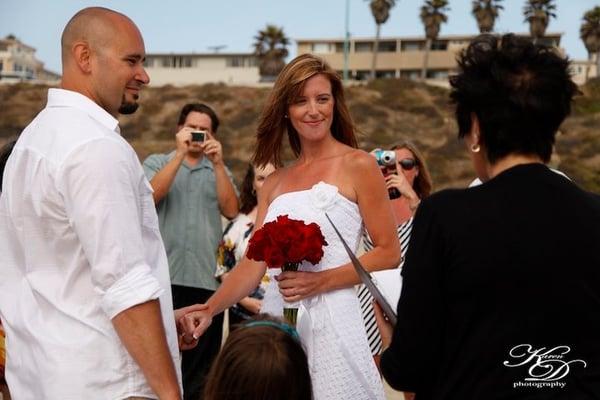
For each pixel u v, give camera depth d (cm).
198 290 559
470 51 238
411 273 229
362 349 351
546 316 215
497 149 232
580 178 3566
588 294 216
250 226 569
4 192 297
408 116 4819
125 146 286
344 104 381
